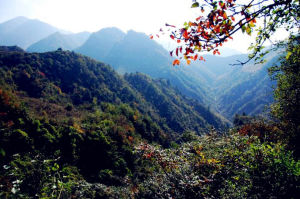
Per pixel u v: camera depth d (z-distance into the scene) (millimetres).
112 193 10352
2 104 22547
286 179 3020
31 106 37625
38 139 19703
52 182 2188
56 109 41188
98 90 69250
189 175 4211
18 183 1851
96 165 25078
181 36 1674
